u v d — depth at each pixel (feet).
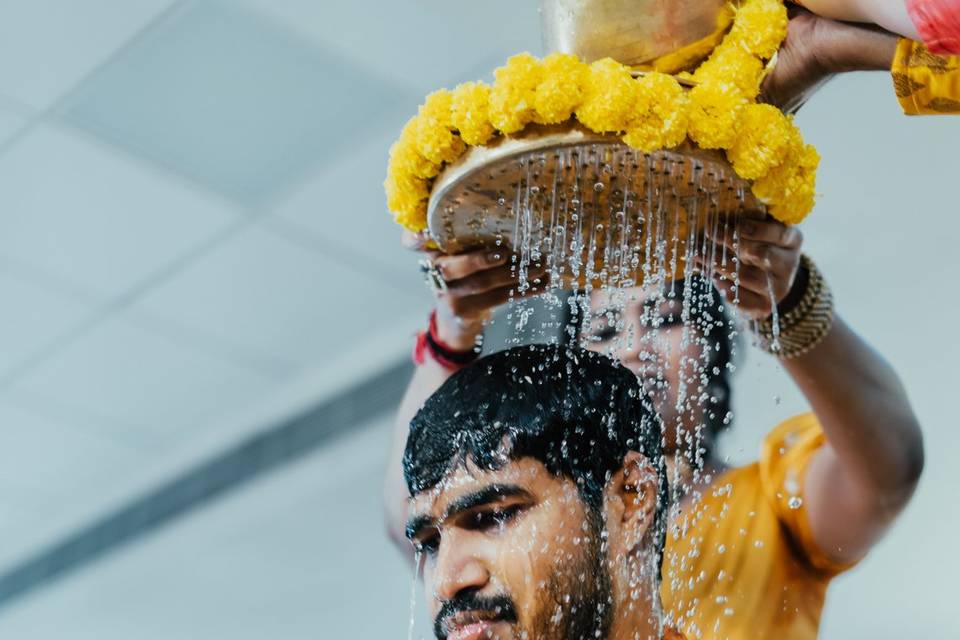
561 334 6.58
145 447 23.27
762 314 6.10
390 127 15.20
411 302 18.83
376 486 19.98
